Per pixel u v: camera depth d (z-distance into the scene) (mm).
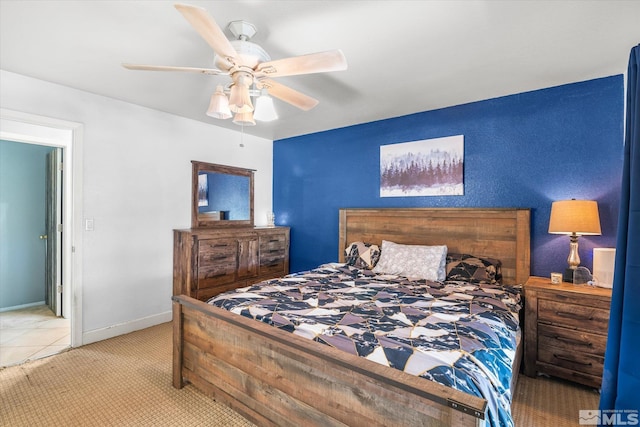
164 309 3623
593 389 2236
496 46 2070
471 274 2807
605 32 1898
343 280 2803
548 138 2773
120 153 3238
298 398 1537
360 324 1711
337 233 4203
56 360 2664
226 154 4281
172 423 1882
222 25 1823
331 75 2516
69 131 3166
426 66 2359
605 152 2533
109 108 3146
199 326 2098
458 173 3229
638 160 1271
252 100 2857
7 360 2658
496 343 1552
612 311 1393
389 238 3635
